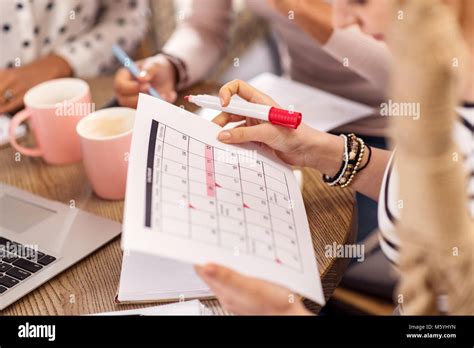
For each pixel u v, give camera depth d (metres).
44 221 0.68
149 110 0.59
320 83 1.20
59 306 0.56
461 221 0.45
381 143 1.04
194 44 1.06
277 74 1.45
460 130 0.50
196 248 0.46
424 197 0.44
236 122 0.70
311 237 0.60
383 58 1.03
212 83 1.02
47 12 1.17
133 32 1.25
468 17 0.46
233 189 0.55
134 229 0.45
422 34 0.40
